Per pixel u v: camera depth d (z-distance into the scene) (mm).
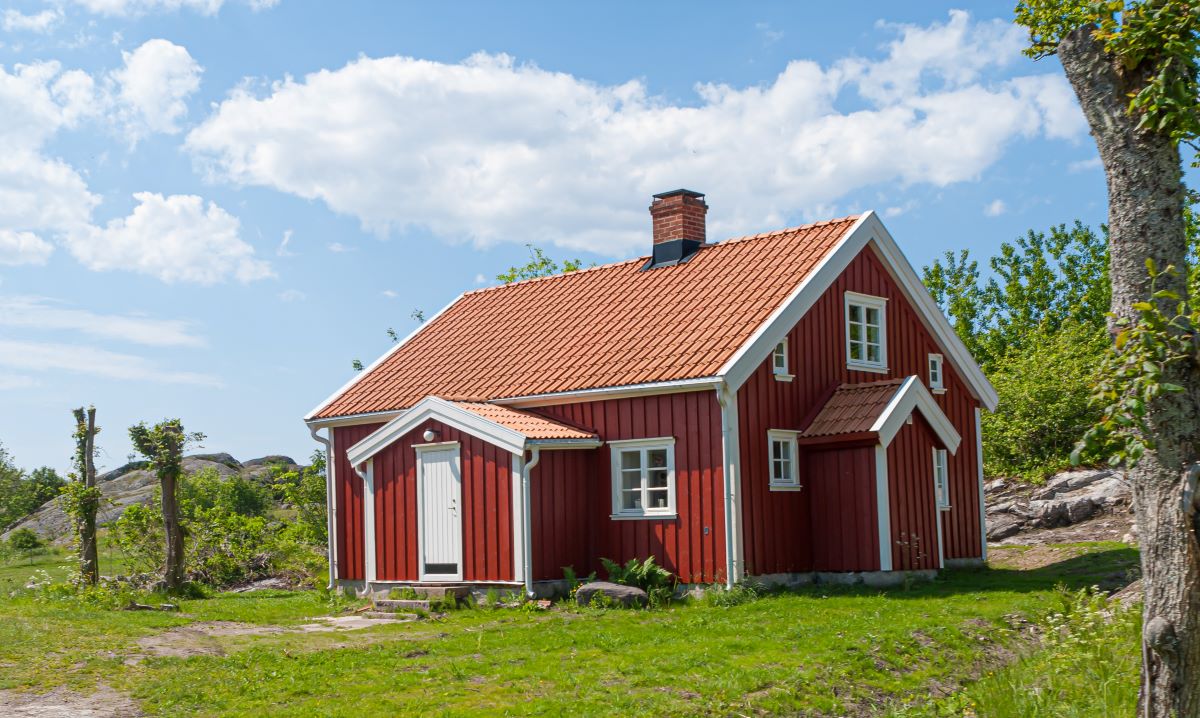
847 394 19734
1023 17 20016
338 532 22828
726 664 11828
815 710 10469
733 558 17547
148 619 16578
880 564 18344
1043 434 29453
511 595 18312
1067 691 10547
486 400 20938
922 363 22766
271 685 11375
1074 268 44469
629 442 19156
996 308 46156
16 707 10391
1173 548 8258
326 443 23312
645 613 16391
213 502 39719
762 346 18406
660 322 20656
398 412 21781
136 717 10078
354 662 12641
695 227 23484
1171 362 8109
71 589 20766
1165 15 8500
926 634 13336
